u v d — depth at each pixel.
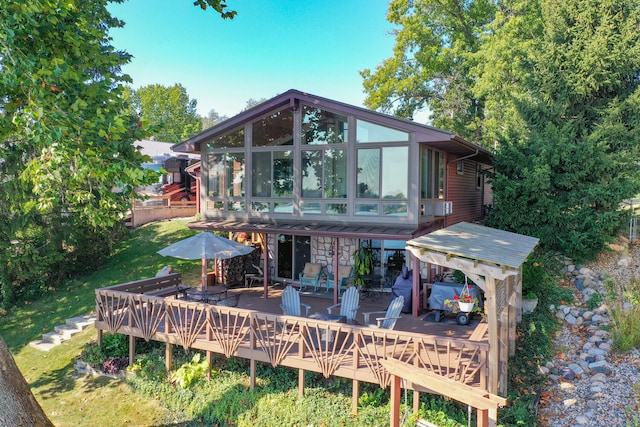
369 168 12.45
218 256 10.57
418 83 26.73
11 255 16.39
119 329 10.95
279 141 13.77
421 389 7.38
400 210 12.09
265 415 8.29
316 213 13.25
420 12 26.22
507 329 8.19
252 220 14.27
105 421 8.89
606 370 8.45
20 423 6.10
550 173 13.62
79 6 9.62
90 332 13.45
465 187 18.00
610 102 14.42
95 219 8.52
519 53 19.59
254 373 9.04
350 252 14.43
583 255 13.53
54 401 9.80
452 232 9.03
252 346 8.98
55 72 6.68
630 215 13.87
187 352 10.66
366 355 8.40
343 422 7.77
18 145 13.68
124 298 11.05
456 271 12.50
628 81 14.65
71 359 11.87
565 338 10.02
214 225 13.89
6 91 7.68
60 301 16.67
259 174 14.17
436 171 14.00
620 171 13.66
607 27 14.05
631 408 7.30
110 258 20.41
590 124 15.13
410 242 7.36
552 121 15.21
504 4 23.41
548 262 13.41
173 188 31.14
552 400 7.90
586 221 13.16
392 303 9.49
